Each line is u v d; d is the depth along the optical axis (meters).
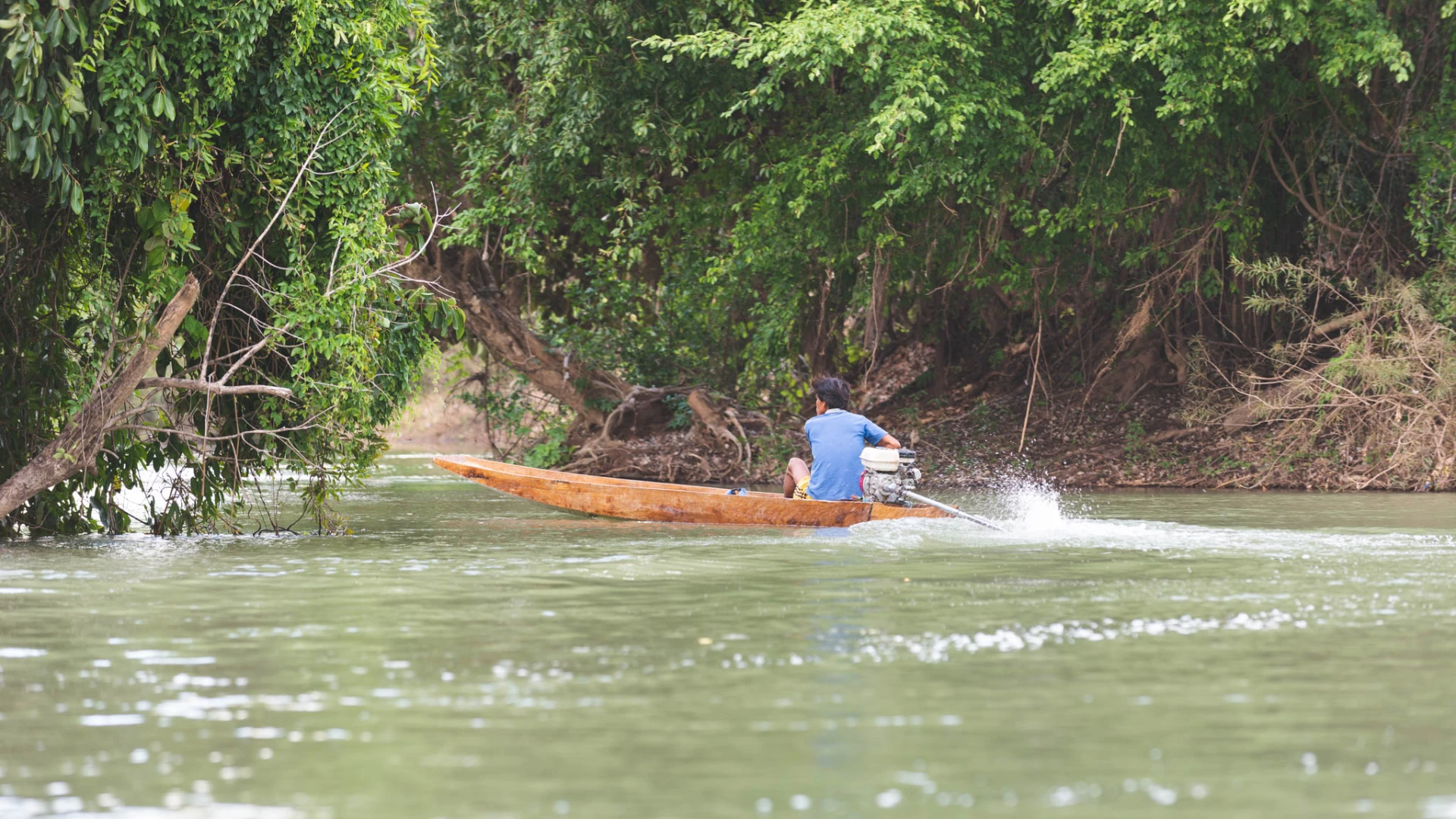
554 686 13.46
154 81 26.09
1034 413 58.88
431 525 32.16
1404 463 46.44
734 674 14.02
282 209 27.77
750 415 58.91
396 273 31.36
